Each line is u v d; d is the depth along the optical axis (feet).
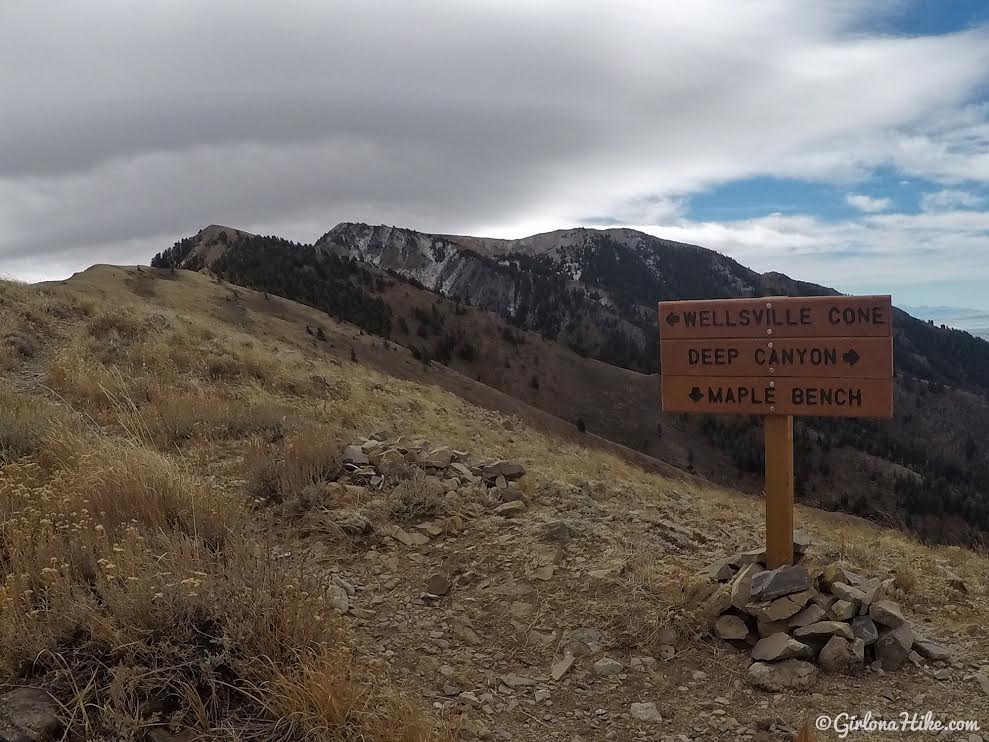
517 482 23.85
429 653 13.17
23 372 40.86
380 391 65.46
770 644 13.30
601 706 11.84
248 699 9.99
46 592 10.97
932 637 14.80
